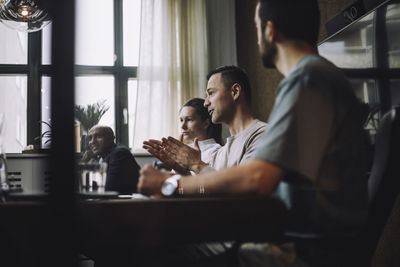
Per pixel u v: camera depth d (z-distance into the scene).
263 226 0.74
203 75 4.32
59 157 0.73
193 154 1.66
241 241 0.75
